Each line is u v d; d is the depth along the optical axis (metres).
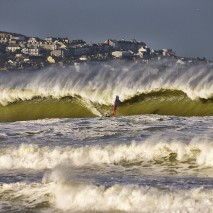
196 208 49.06
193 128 81.31
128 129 84.38
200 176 59.69
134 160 67.50
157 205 51.09
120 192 53.72
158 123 88.88
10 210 54.22
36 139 81.44
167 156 67.12
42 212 53.34
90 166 66.38
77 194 55.25
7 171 67.44
